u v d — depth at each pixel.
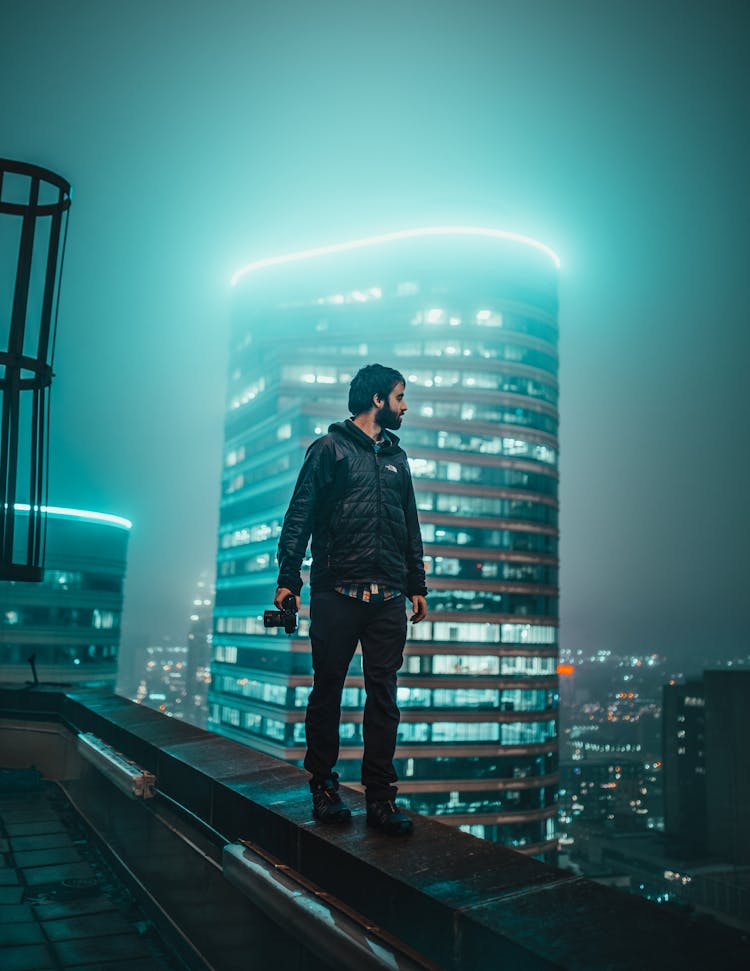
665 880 120.56
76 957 3.85
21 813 6.62
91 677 75.12
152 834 4.52
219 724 83.44
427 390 76.69
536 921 2.03
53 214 6.23
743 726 134.38
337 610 3.17
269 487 79.12
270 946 2.97
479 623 73.56
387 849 2.71
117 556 79.06
